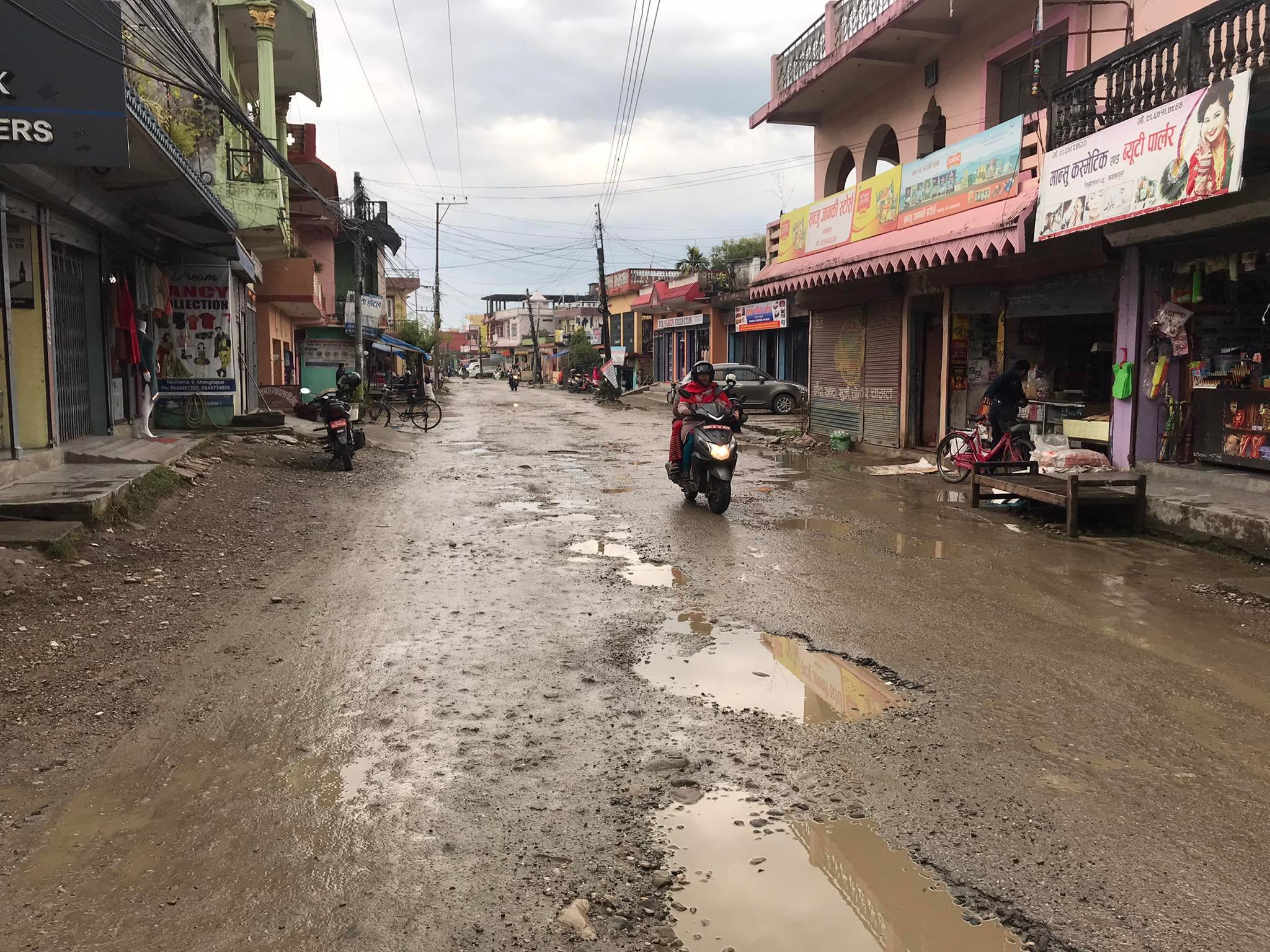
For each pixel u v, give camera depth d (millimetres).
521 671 4785
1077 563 7465
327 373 30047
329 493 11008
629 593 6422
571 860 3006
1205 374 9914
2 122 6855
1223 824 3252
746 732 4020
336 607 5980
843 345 17453
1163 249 9875
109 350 11391
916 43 14570
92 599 5898
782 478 12953
